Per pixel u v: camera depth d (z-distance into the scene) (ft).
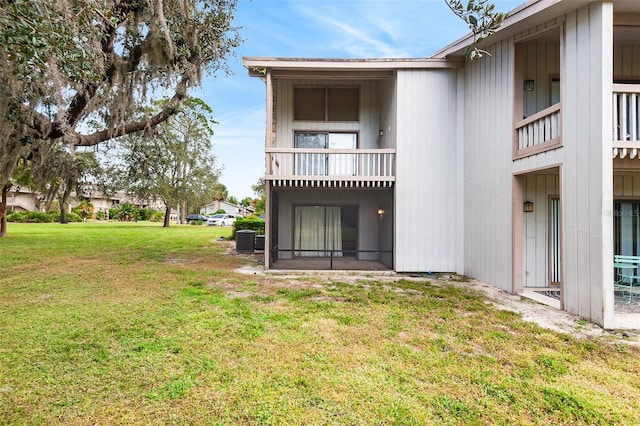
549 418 8.07
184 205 97.04
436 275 26.20
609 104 14.84
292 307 16.67
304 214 36.19
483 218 23.80
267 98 27.12
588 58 15.70
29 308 15.99
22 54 10.25
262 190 131.13
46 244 43.04
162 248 42.09
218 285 21.48
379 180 27.22
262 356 11.05
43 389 8.93
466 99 26.32
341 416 7.99
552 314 16.29
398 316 15.47
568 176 16.70
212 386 9.20
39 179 29.78
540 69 22.94
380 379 9.68
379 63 26.89
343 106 34.42
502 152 21.76
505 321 15.05
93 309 15.88
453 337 13.01
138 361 10.57
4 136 19.35
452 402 8.63
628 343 12.72
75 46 12.42
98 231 67.62
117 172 56.59
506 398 8.84
